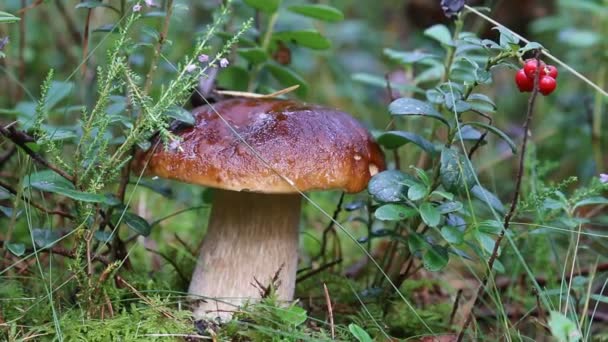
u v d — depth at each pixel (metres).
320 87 1.29
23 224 0.83
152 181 0.80
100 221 0.72
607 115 1.02
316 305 0.76
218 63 0.78
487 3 0.75
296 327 0.71
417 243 0.70
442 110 0.77
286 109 0.70
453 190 0.69
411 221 0.73
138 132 0.68
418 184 0.69
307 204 0.95
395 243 0.76
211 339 0.69
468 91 0.69
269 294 0.71
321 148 0.69
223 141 0.68
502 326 0.72
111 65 0.67
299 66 1.23
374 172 0.71
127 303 0.72
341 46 1.40
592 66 1.01
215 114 0.70
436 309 0.78
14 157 0.80
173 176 0.68
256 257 0.71
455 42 0.74
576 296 0.76
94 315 0.69
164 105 0.67
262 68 0.81
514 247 0.66
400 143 0.73
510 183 0.95
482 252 0.70
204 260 0.72
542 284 0.80
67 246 0.79
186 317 0.70
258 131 0.69
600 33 0.99
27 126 0.77
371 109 1.25
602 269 0.79
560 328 0.61
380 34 1.44
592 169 0.96
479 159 0.93
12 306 0.69
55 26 1.00
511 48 0.66
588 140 1.02
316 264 0.84
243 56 0.80
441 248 0.70
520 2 1.15
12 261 0.74
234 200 0.71
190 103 0.78
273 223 0.71
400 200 0.69
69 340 0.67
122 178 0.71
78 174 0.68
